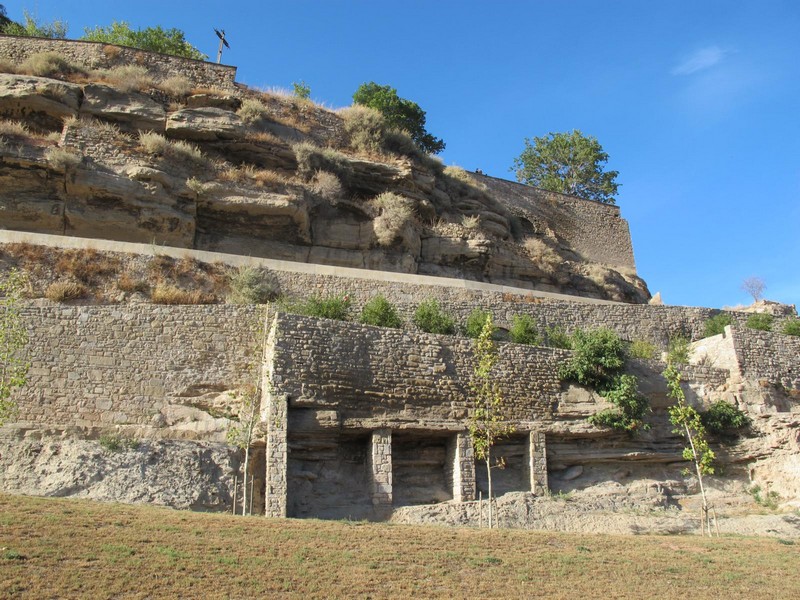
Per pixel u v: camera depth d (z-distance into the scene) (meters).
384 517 18.23
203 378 20.05
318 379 19.06
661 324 28.78
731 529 18.75
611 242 49.09
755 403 23.59
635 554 15.05
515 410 20.94
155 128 31.48
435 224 36.06
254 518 15.58
